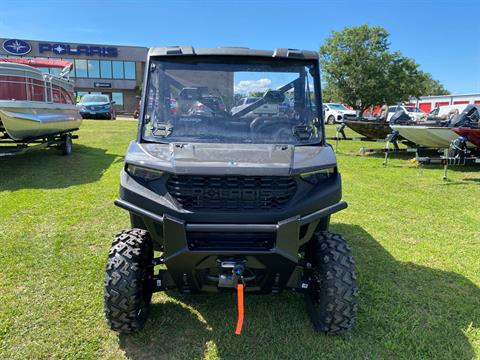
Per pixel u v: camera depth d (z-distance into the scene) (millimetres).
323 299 2840
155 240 2859
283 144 3174
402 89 36719
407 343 2945
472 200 6832
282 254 2596
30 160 9758
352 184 7910
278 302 3449
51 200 6277
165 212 2648
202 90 3303
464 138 8539
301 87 3389
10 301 3402
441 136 9688
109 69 44000
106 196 6566
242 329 3082
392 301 3498
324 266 2850
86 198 6426
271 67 3359
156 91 3305
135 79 44906
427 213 6047
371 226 5406
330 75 37875
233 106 3312
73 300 3441
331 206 2799
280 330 3070
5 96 8016
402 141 12273
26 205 5980
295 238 2633
